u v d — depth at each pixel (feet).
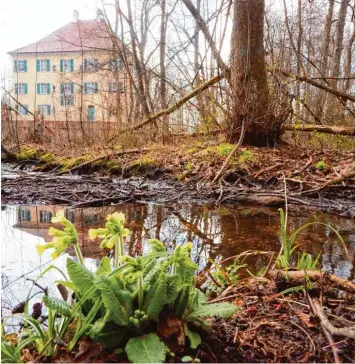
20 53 121.80
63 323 4.89
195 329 5.23
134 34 45.34
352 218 14.88
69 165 27.50
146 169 24.85
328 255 10.36
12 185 20.84
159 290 4.77
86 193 19.21
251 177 21.47
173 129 35.42
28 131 45.01
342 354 4.98
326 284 7.15
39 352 4.76
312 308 5.86
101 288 4.65
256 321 5.85
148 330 4.87
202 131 31.76
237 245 11.36
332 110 37.19
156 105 43.01
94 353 4.73
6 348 4.62
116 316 4.66
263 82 27.96
